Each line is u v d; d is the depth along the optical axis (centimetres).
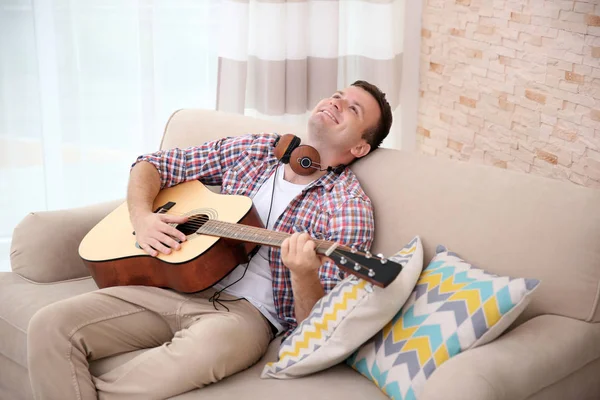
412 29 338
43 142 321
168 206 212
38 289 207
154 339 193
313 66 329
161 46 329
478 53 299
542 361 153
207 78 339
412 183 197
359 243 193
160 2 321
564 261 169
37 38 307
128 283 196
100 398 175
